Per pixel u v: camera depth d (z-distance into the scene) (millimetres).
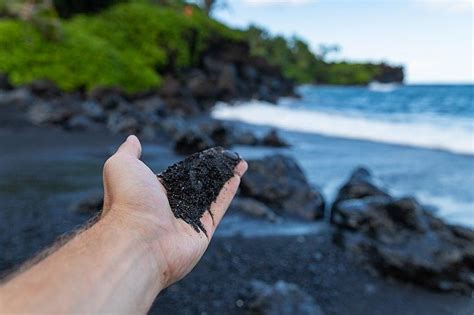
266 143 12758
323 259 4535
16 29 19812
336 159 10688
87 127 13500
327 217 6074
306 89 75125
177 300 3473
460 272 4230
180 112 21219
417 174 8836
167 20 27188
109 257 884
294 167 6828
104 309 779
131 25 26266
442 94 46375
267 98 32656
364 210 5086
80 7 27766
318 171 9250
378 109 28297
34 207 5461
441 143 13094
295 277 4141
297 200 6172
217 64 31734
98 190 6266
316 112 24484
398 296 3936
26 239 4391
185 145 10359
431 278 4133
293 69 94125
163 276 1029
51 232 4605
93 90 19266
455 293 4035
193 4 41844
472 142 13109
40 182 6781
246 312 3340
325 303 3740
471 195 7176
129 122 13445
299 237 5090
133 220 1073
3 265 3781
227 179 1578
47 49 20172
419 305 3793
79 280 786
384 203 5094
